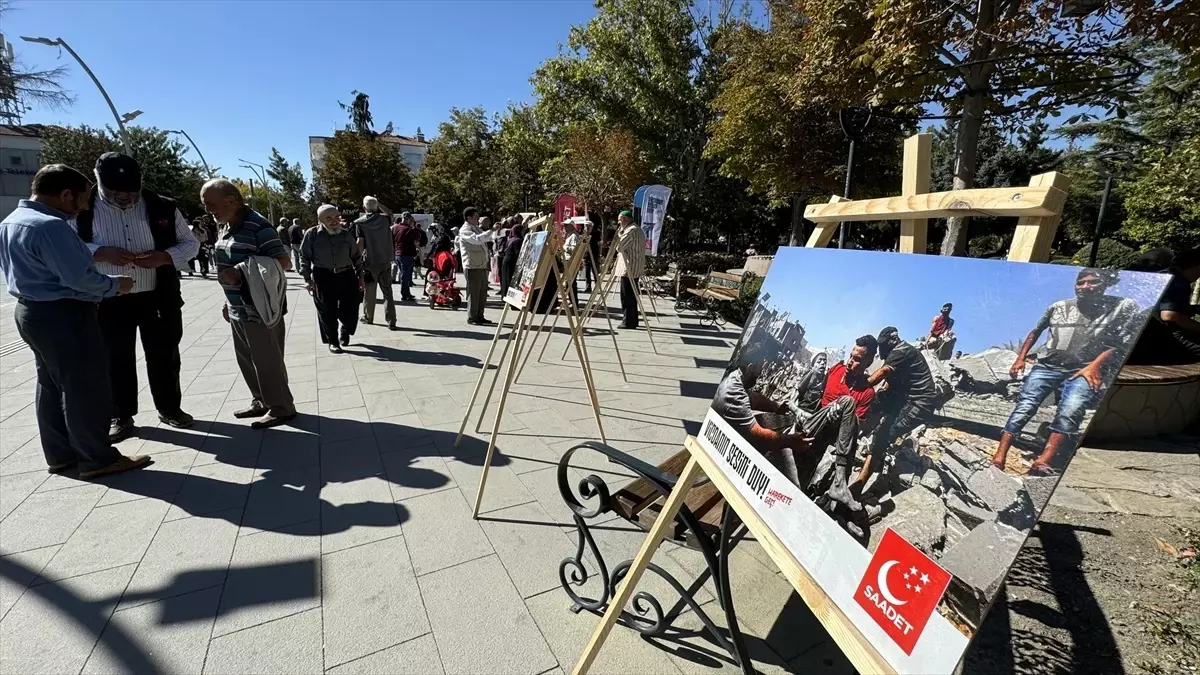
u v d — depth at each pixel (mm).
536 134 26750
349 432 3797
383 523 2650
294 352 6188
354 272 6184
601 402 4617
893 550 968
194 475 3109
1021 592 2254
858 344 1205
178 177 27297
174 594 2119
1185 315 4008
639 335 7676
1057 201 984
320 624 1982
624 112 20719
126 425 3586
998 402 894
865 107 5363
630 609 2088
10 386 4738
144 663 1795
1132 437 3836
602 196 19312
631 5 19422
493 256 12070
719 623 2039
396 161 35219
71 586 2150
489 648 1894
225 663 1804
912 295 1131
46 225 2584
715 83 19109
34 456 3309
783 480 1271
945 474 935
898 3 4297
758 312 1669
